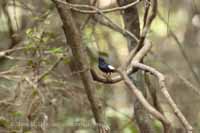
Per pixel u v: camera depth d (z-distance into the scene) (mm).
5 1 13352
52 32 10047
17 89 10094
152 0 5992
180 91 13688
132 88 4336
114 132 13000
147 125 9188
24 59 10180
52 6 11133
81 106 11367
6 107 10250
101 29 13391
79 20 10531
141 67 5324
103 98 12047
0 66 11938
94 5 9828
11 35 12289
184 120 4543
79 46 8672
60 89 10602
